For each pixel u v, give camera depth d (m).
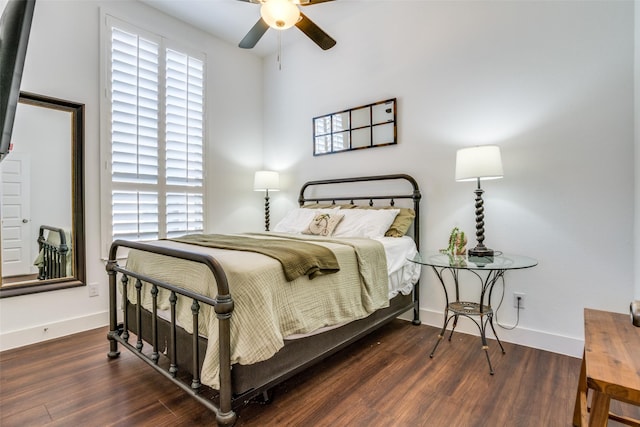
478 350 2.29
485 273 2.53
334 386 1.83
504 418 1.54
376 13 3.17
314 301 1.73
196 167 3.53
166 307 1.79
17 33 0.57
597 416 1.01
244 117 4.02
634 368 1.00
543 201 2.29
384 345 2.38
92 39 2.76
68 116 2.65
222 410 1.33
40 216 2.51
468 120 2.62
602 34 2.09
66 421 1.52
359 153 3.31
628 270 2.01
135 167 3.03
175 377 1.63
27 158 2.47
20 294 2.38
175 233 3.33
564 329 2.22
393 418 1.54
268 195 4.14
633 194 1.99
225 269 1.45
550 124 2.27
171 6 3.14
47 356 2.21
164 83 3.24
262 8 2.04
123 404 1.65
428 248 2.83
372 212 2.85
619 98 2.04
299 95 3.84
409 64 2.96
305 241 2.30
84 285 2.69
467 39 2.63
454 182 2.69
